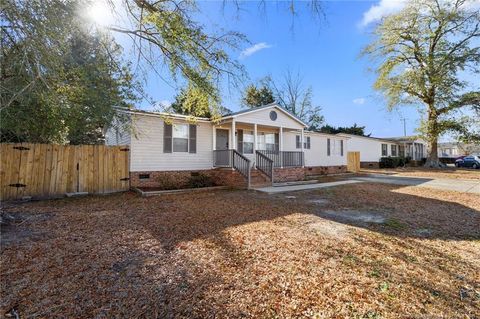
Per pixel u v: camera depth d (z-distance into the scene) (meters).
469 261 3.70
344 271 3.27
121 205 7.29
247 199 8.38
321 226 5.24
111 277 3.04
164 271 3.20
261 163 12.90
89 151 9.53
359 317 2.36
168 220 5.58
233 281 2.97
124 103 8.70
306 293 2.74
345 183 13.09
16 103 5.97
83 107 7.62
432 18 21.20
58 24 3.89
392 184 12.59
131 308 2.45
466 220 5.88
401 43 22.80
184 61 5.88
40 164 8.53
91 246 4.01
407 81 22.36
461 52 20.78
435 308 2.55
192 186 11.22
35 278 2.98
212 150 13.09
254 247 4.02
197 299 2.61
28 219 5.62
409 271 3.33
